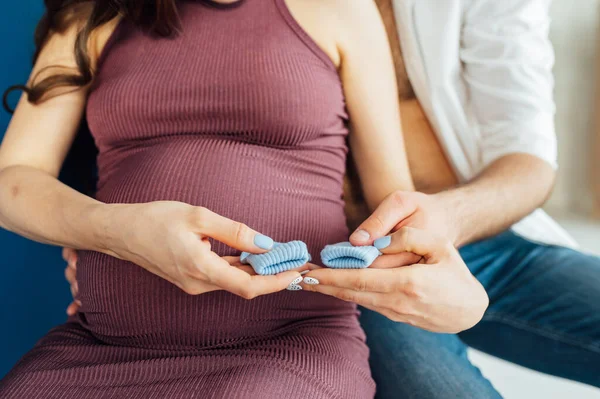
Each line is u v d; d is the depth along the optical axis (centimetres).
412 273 74
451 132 124
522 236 131
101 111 94
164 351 82
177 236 72
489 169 115
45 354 83
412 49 122
